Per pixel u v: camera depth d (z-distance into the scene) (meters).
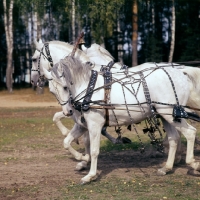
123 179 6.64
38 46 8.04
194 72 6.75
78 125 7.14
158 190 6.01
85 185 6.35
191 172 6.84
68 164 7.84
